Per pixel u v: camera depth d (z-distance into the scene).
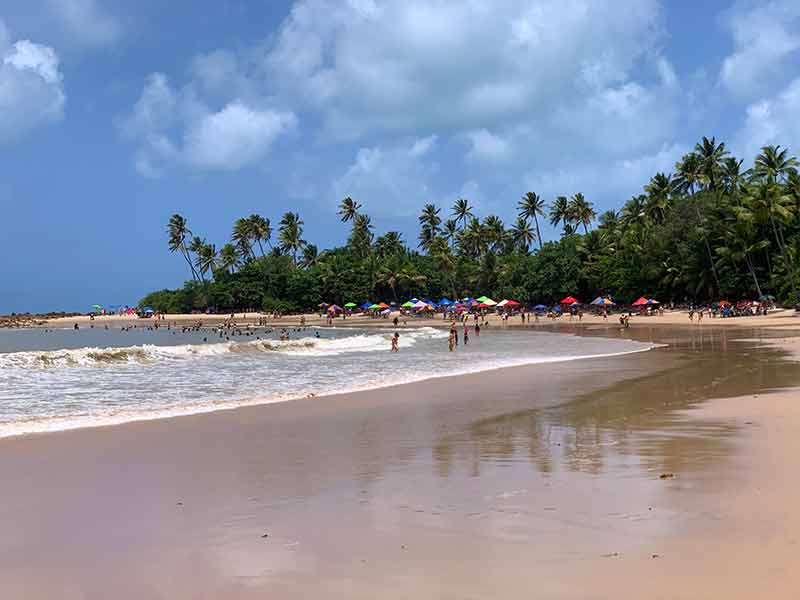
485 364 30.03
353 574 5.54
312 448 11.34
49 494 8.52
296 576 5.55
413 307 109.81
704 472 8.57
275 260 138.62
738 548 5.77
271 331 87.81
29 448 11.59
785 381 18.95
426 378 23.67
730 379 20.16
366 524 6.91
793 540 5.92
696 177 90.75
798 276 68.56
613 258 98.50
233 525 7.05
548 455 10.18
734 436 10.95
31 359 32.72
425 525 6.80
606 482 8.32
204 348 41.28
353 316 124.31
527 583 5.21
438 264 124.69
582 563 5.58
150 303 157.38
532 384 20.86
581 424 13.02
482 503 7.56
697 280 85.75
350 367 30.36
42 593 5.39
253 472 9.59
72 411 17.19
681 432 11.60
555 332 64.56
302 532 6.72
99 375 27.78
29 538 6.77
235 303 137.00
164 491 8.59
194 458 10.66
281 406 16.98
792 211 74.25
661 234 88.81
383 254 141.75
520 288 108.38
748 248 75.38
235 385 23.53
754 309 72.38
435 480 8.79
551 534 6.36
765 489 7.62
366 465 9.88
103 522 7.28
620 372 23.89
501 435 12.09
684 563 5.48
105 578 5.67
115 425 14.09
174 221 148.75
